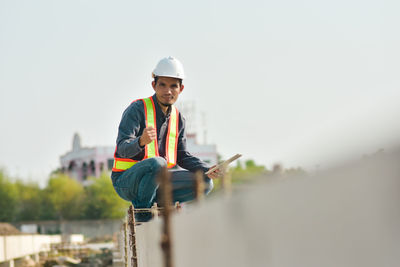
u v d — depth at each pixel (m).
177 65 8.98
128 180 8.64
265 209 2.17
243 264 2.45
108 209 112.06
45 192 114.81
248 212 2.33
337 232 1.68
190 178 9.06
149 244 6.15
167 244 3.08
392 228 1.41
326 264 1.76
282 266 2.08
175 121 9.33
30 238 44.47
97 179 114.62
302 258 1.91
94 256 48.31
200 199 3.18
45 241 53.81
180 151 9.52
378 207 1.45
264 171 2.09
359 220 1.55
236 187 2.44
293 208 1.94
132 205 8.32
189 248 3.44
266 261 2.21
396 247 1.41
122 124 8.87
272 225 2.13
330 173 1.65
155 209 8.28
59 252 55.47
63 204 113.38
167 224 3.09
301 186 1.86
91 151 125.25
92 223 111.75
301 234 1.91
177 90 9.09
